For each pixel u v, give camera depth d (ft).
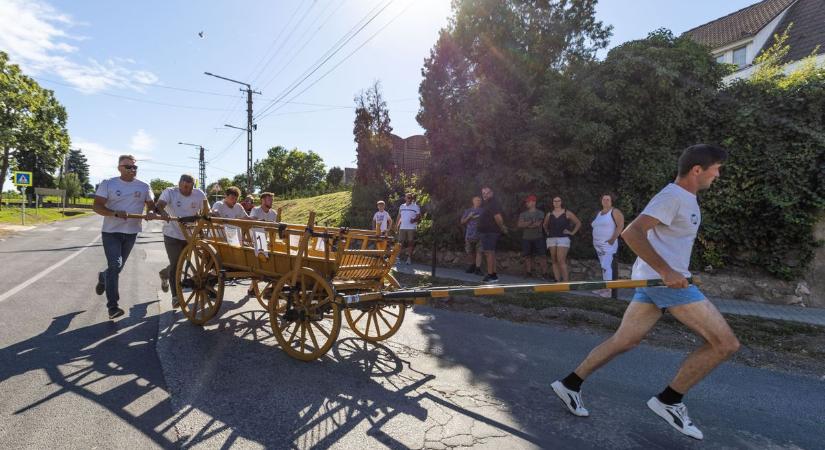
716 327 9.55
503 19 34.86
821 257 26.09
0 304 20.57
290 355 14.79
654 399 10.54
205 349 15.25
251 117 94.99
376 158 60.03
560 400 12.19
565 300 23.29
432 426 10.49
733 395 12.98
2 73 117.70
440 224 38.01
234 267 17.60
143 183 19.92
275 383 12.64
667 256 10.10
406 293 12.95
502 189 34.09
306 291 14.82
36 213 116.37
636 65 31.60
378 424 10.46
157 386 12.12
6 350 14.52
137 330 17.21
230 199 24.32
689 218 9.99
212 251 17.44
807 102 27.43
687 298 9.77
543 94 34.42
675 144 31.71
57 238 58.59
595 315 20.59
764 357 16.21
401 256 41.06
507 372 14.26
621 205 31.45
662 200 9.89
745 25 68.39
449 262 37.70
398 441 9.73
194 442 9.39
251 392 11.97
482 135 33.53
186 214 21.22
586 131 30.76
